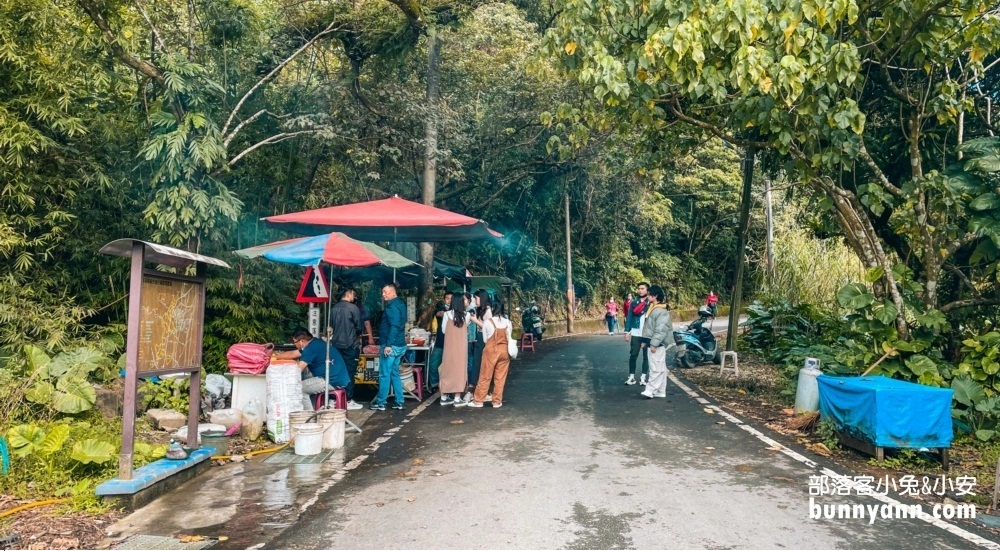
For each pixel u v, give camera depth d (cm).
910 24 852
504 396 1089
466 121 1809
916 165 905
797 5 677
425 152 1494
